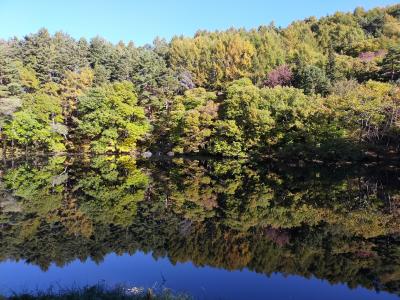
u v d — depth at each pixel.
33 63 72.44
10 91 56.94
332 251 16.88
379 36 99.00
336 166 44.41
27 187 33.12
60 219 22.61
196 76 83.75
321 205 26.22
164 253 16.61
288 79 68.44
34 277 13.70
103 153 58.94
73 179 37.62
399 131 42.19
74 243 18.05
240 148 50.06
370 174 38.94
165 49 102.62
